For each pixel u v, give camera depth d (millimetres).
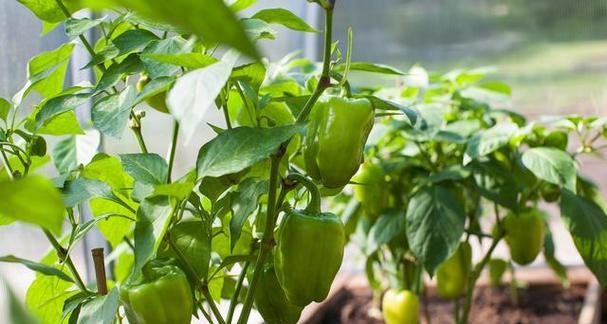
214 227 928
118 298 718
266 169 849
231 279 1108
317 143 772
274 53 2254
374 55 2396
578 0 2236
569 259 2410
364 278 2217
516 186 1297
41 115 752
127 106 696
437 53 2367
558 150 1229
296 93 1059
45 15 830
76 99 753
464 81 1570
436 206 1239
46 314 927
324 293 796
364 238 1526
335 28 2379
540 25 2277
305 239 766
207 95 511
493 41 2324
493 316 1940
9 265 1394
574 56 2275
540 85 2316
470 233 1391
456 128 1358
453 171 1289
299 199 929
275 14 773
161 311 739
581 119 1311
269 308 880
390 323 1446
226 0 734
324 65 739
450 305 2043
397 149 1529
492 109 1485
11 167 917
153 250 693
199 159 677
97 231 1543
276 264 804
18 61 1312
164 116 1810
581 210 1202
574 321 1887
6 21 1276
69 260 842
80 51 1401
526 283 2152
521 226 1353
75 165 948
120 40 753
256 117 782
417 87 1455
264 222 921
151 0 289
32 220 350
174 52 718
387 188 1401
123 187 921
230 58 671
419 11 2344
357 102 757
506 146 1378
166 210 723
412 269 1494
